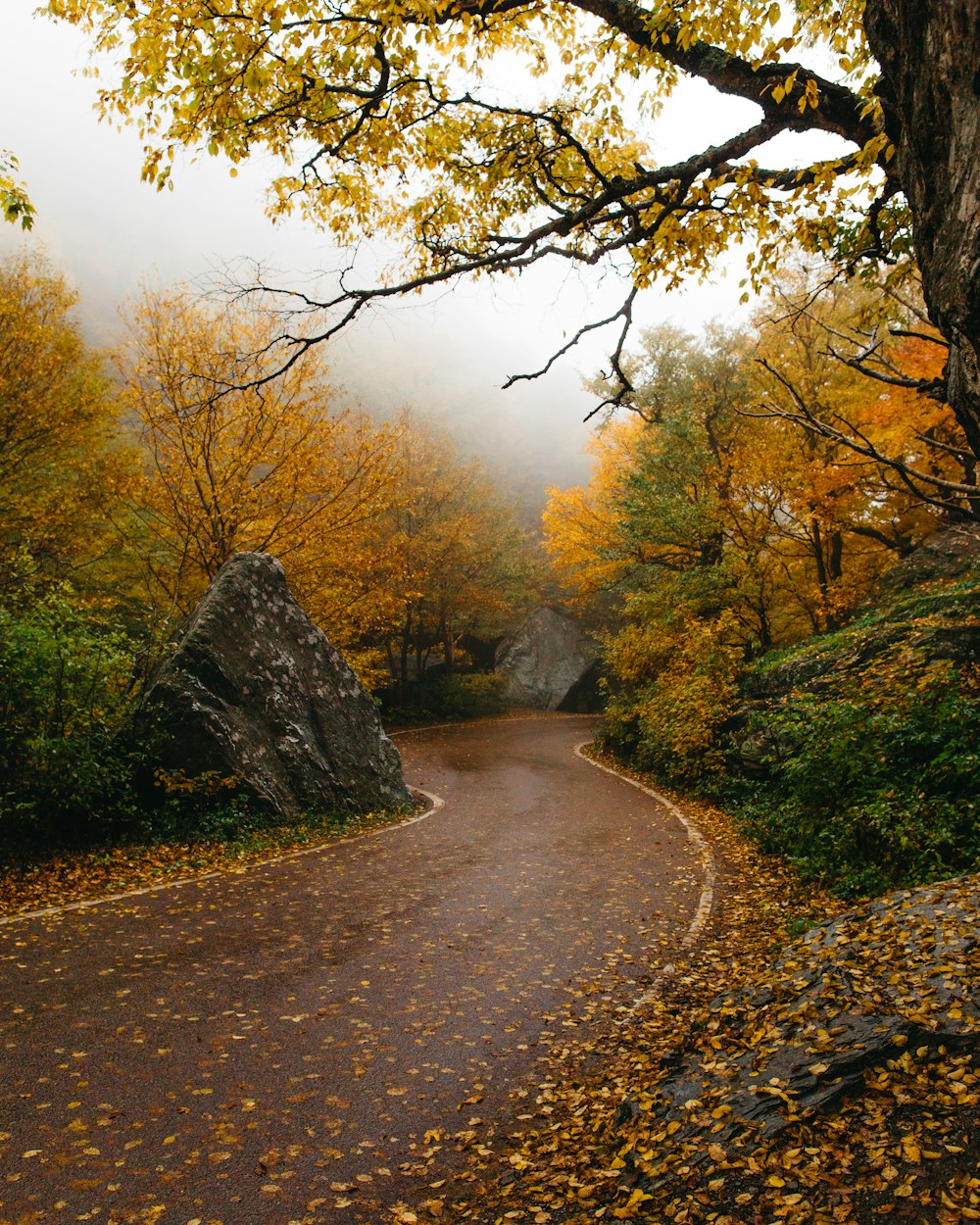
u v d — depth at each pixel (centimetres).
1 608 954
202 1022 492
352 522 1736
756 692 1527
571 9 504
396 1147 368
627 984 581
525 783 1766
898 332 289
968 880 520
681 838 1129
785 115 411
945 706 858
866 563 2070
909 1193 249
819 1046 345
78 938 633
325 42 431
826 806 868
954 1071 303
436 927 721
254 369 1540
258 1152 357
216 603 1229
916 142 206
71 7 461
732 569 1834
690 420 1912
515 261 480
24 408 1630
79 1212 310
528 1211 310
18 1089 398
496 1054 469
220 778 1082
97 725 1013
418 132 523
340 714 1403
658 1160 313
